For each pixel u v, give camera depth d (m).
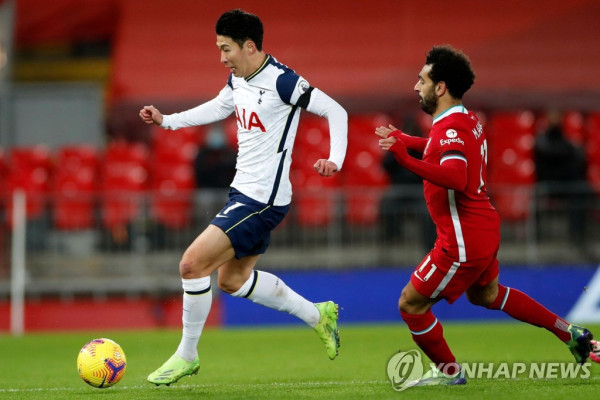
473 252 20.48
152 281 44.00
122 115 67.94
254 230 21.33
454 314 44.72
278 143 21.47
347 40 74.38
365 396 19.47
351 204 44.16
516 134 52.44
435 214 20.86
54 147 56.28
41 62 74.69
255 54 21.27
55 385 24.50
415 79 70.50
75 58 74.88
